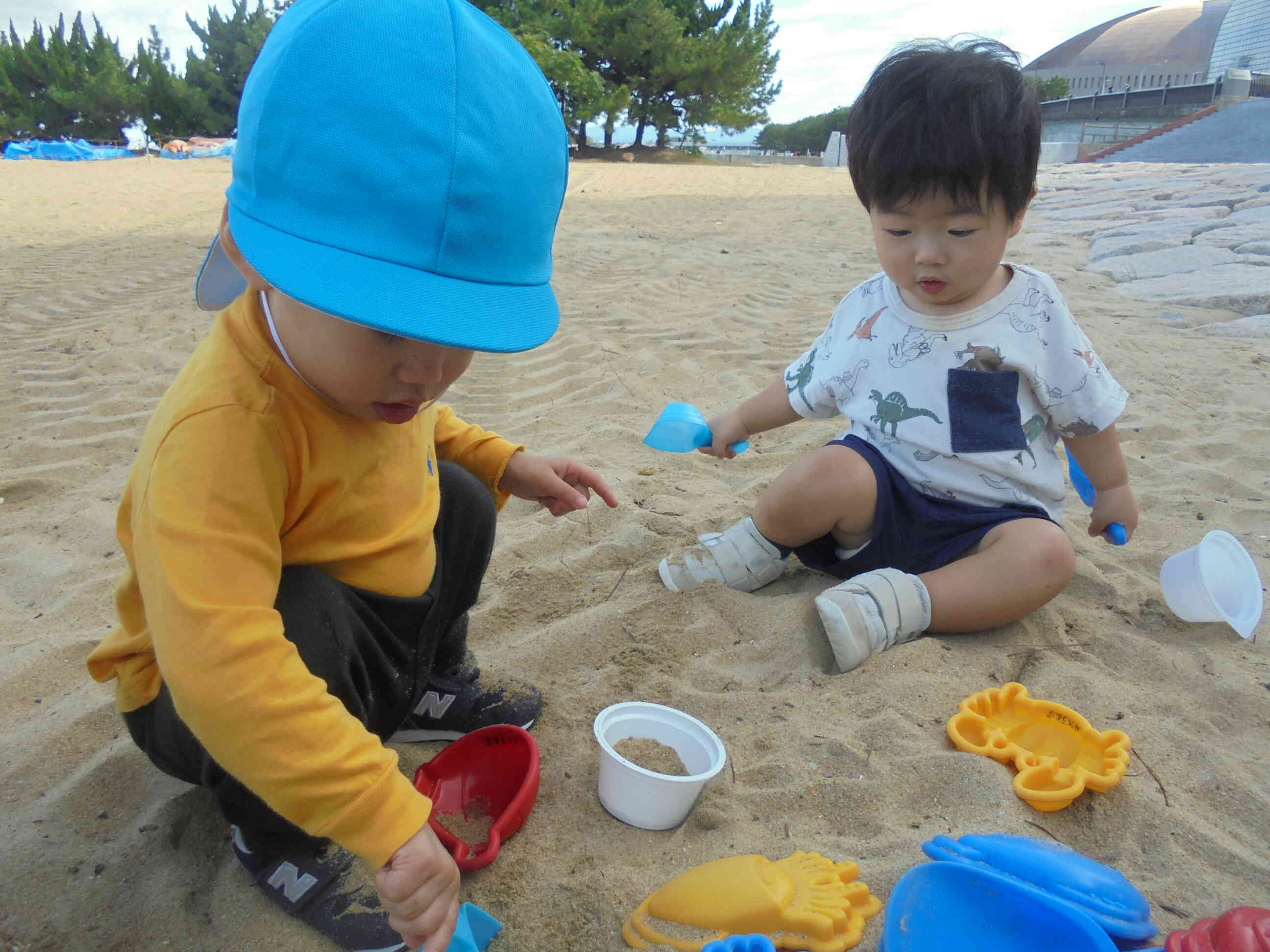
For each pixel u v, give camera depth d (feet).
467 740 5.00
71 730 5.55
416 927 3.56
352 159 3.18
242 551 3.65
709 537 7.09
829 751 5.11
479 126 3.29
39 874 4.55
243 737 3.49
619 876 4.36
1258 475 9.39
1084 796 4.78
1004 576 6.10
